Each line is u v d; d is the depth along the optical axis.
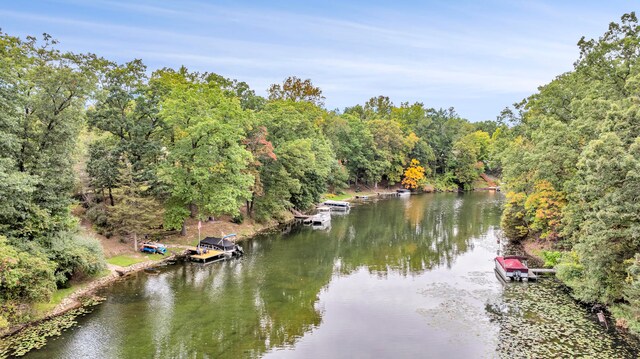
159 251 38.81
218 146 43.69
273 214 58.72
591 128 27.23
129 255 37.12
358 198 94.56
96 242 30.59
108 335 22.75
